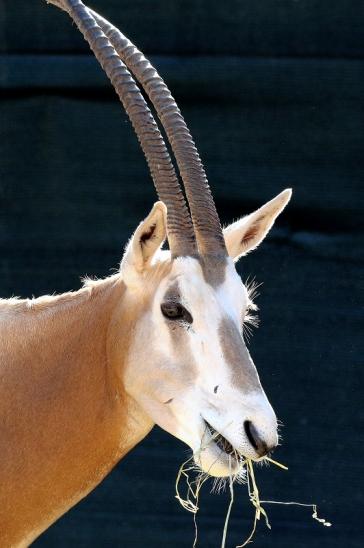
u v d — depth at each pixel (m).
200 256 15.62
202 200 15.93
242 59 24.95
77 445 16.44
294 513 24.52
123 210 25.30
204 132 25.11
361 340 24.47
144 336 15.77
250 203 25.09
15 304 17.03
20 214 25.42
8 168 25.41
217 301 15.34
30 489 16.33
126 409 16.38
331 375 24.55
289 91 24.86
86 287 16.98
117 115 25.19
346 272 24.58
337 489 24.45
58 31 25.17
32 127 25.30
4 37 25.20
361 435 24.45
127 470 24.91
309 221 24.81
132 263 15.78
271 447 14.75
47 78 25.17
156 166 16.02
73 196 25.33
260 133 24.97
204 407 15.16
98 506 24.91
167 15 25.11
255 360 24.77
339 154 24.75
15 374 16.52
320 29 24.75
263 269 24.77
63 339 16.61
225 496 24.66
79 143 25.27
